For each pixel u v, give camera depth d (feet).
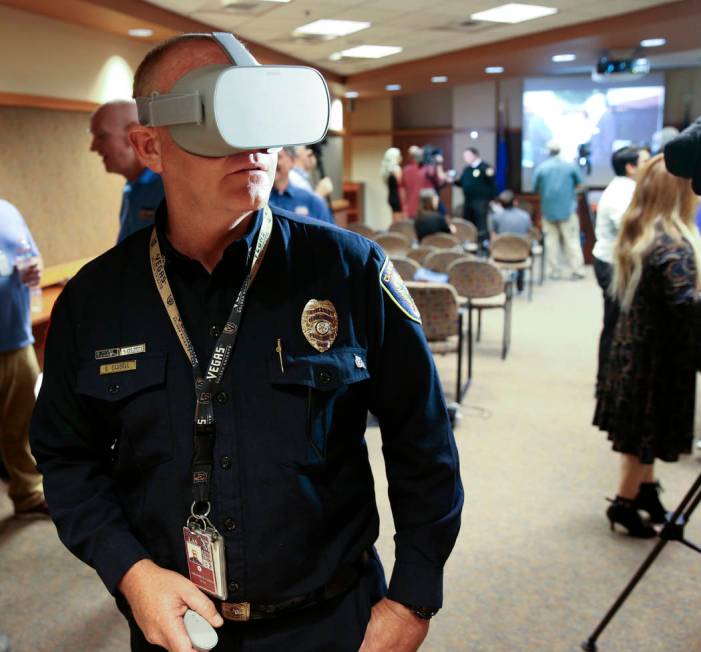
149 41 18.61
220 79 2.39
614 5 18.19
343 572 3.08
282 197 8.91
